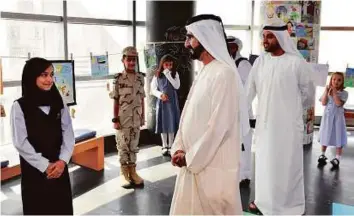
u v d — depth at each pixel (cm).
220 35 232
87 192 389
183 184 231
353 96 747
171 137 540
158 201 366
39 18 470
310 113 618
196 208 227
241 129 247
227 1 687
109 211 342
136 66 403
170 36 559
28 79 232
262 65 338
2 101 439
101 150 463
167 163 496
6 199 368
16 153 394
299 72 320
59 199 242
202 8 645
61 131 248
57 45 503
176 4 555
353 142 634
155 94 536
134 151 407
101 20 550
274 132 322
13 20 450
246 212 340
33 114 233
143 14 602
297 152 327
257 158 334
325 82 402
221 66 221
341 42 723
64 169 245
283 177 323
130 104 395
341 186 419
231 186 220
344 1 709
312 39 632
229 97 216
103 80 568
